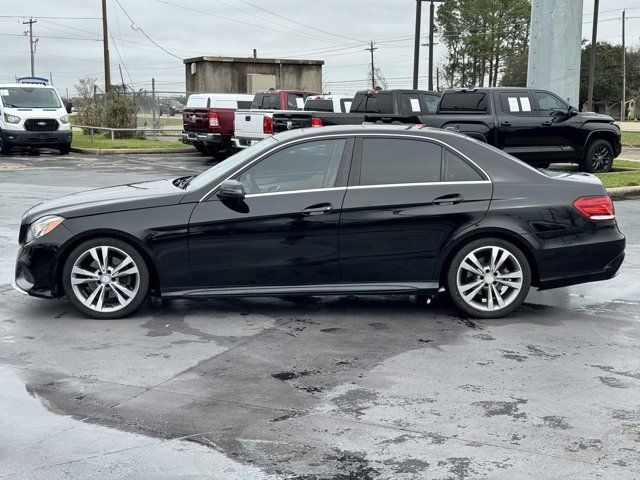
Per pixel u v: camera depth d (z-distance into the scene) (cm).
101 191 710
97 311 653
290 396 483
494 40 9044
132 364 543
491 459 397
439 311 690
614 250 672
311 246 648
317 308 697
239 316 669
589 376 523
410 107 1881
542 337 613
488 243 656
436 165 662
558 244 660
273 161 656
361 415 454
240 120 2039
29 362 546
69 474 378
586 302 727
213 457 398
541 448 411
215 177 658
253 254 648
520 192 659
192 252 645
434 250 654
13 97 2553
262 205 645
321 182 653
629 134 4072
